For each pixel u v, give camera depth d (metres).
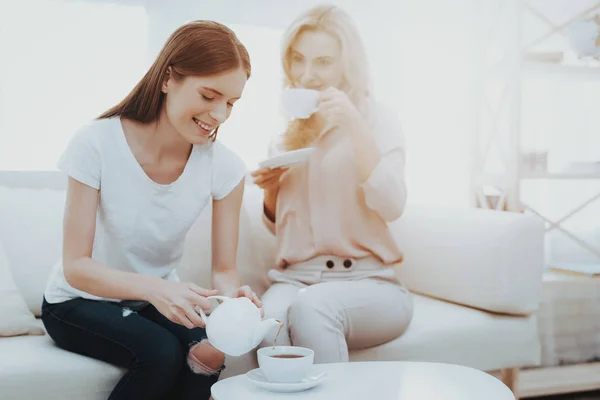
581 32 2.36
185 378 1.36
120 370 1.38
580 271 2.29
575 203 2.63
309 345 1.45
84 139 1.40
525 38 2.60
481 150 2.61
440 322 1.77
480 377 1.17
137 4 2.27
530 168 2.33
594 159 2.66
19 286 1.76
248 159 2.41
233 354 1.16
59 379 1.33
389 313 1.61
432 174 2.65
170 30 2.32
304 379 1.14
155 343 1.31
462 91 2.68
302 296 1.51
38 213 1.84
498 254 1.83
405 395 1.07
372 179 1.73
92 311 1.39
